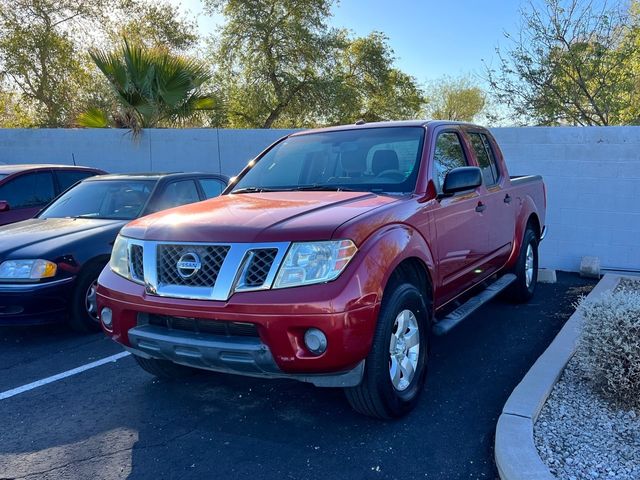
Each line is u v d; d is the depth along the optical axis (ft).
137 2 81.51
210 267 10.72
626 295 12.96
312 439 11.60
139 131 37.70
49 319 17.99
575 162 27.37
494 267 18.45
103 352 17.52
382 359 11.06
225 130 35.99
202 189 24.39
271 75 83.35
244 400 13.69
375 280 10.57
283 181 15.65
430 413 12.56
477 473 10.20
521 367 15.29
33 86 75.36
